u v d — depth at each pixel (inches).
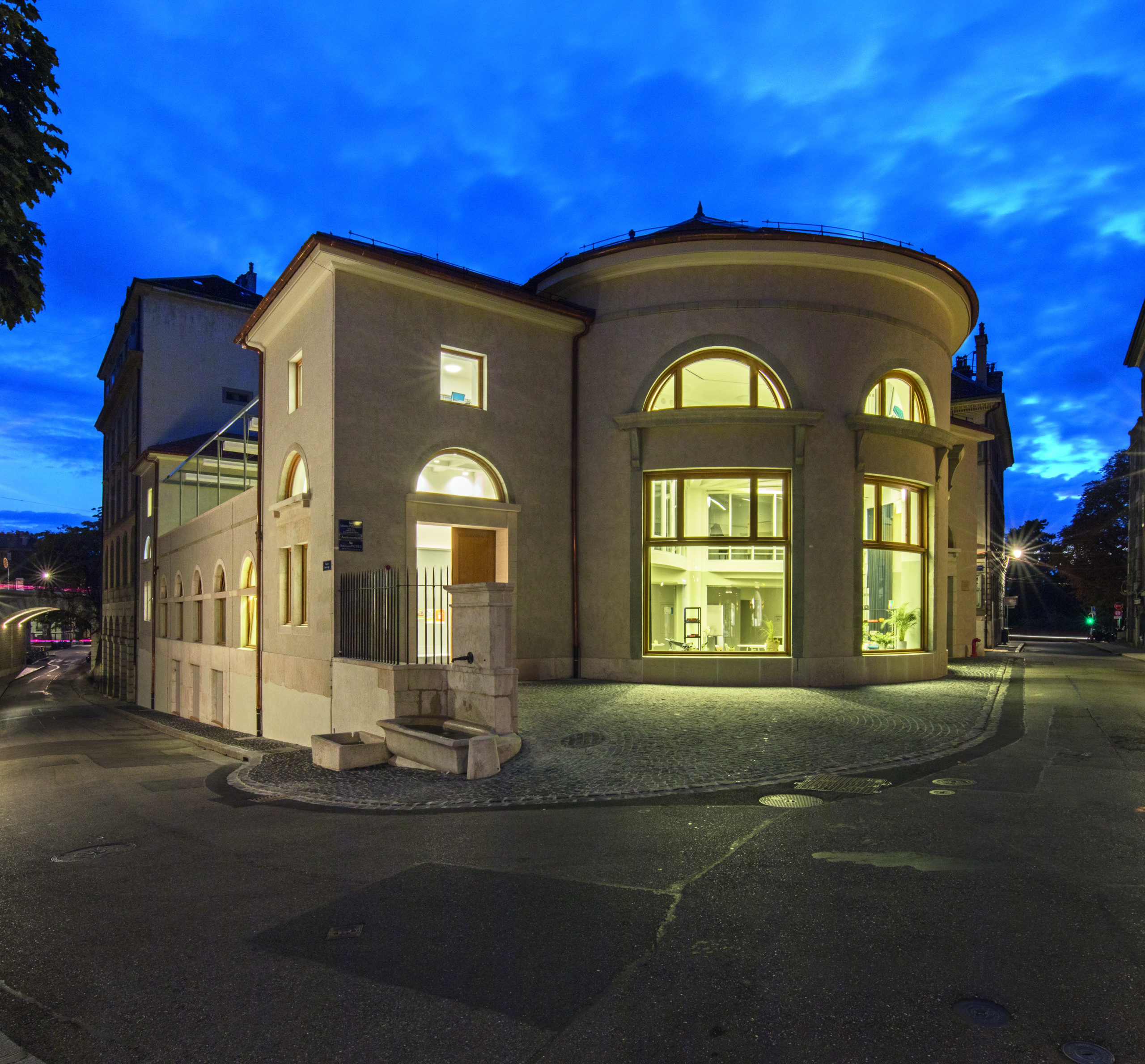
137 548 1307.8
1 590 2118.6
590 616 624.1
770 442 596.1
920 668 645.3
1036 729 429.4
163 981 157.2
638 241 610.5
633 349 623.8
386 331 544.4
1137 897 187.6
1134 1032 129.3
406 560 541.6
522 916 184.2
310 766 406.0
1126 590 1881.2
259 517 660.7
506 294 588.7
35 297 250.5
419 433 554.9
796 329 604.4
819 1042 127.7
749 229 636.7
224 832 281.7
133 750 603.8
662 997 143.5
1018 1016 134.6
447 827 269.6
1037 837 236.7
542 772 341.4
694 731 406.3
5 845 278.8
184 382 1312.7
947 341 706.2
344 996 147.9
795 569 589.0
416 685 421.7
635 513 610.5
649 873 211.0
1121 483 2006.6
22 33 237.1
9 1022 142.2
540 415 623.2
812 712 457.1
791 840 236.8
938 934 167.5
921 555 673.6
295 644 573.9
